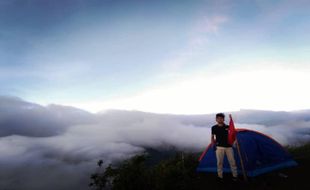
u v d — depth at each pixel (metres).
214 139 6.69
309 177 6.09
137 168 6.64
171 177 6.62
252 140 7.22
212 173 7.34
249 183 6.21
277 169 6.93
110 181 6.52
